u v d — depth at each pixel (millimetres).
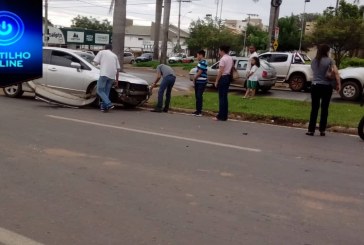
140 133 8547
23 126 8602
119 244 3775
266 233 4125
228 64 10930
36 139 7484
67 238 3855
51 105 12031
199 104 11797
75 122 9398
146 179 5578
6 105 11594
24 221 4176
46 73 12609
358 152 7965
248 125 10578
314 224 4398
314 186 5660
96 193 4988
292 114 11703
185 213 4516
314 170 6473
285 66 19891
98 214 4398
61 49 12828
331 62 9164
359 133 9164
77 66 12250
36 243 3744
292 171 6336
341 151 7965
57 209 4488
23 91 13430
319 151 7855
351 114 12055
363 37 34375
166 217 4391
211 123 10508
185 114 12047
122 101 12172
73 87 12305
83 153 6711
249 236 4039
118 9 17047
